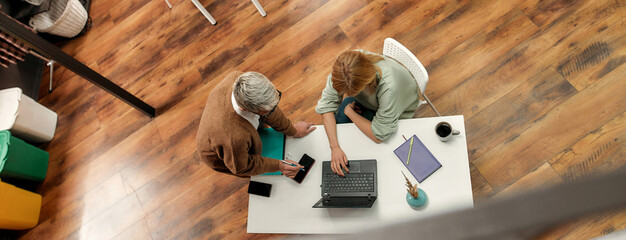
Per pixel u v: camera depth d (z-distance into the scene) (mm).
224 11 3580
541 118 2588
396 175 1893
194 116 3244
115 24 3832
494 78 2781
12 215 2873
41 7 3459
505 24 2904
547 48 2752
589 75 2604
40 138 3320
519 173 2506
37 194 3160
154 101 3406
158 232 2947
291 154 2066
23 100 3078
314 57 3205
